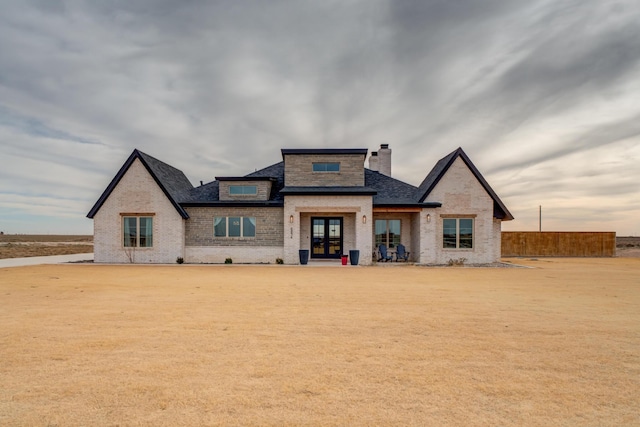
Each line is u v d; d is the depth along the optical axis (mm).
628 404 3600
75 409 3391
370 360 4816
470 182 21234
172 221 20984
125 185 21156
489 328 6496
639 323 6914
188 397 3664
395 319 7145
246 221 21500
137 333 6023
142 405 3480
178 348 5250
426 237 20734
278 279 13695
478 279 13984
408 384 4043
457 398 3699
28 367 4477
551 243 30422
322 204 20750
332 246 22203
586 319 7219
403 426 3111
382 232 22406
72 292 10328
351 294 10148
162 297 9531
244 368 4488
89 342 5512
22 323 6664
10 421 3150
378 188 23391
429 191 21031
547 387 3994
